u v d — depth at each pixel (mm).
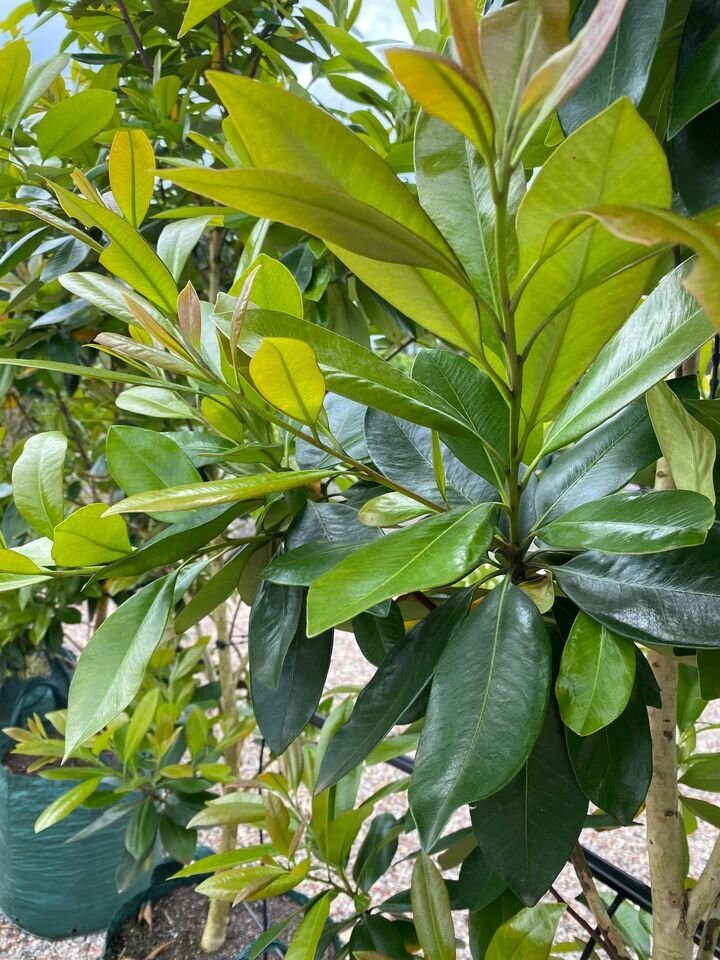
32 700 2303
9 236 1516
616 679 444
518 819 506
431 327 437
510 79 349
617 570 471
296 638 623
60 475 648
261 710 611
